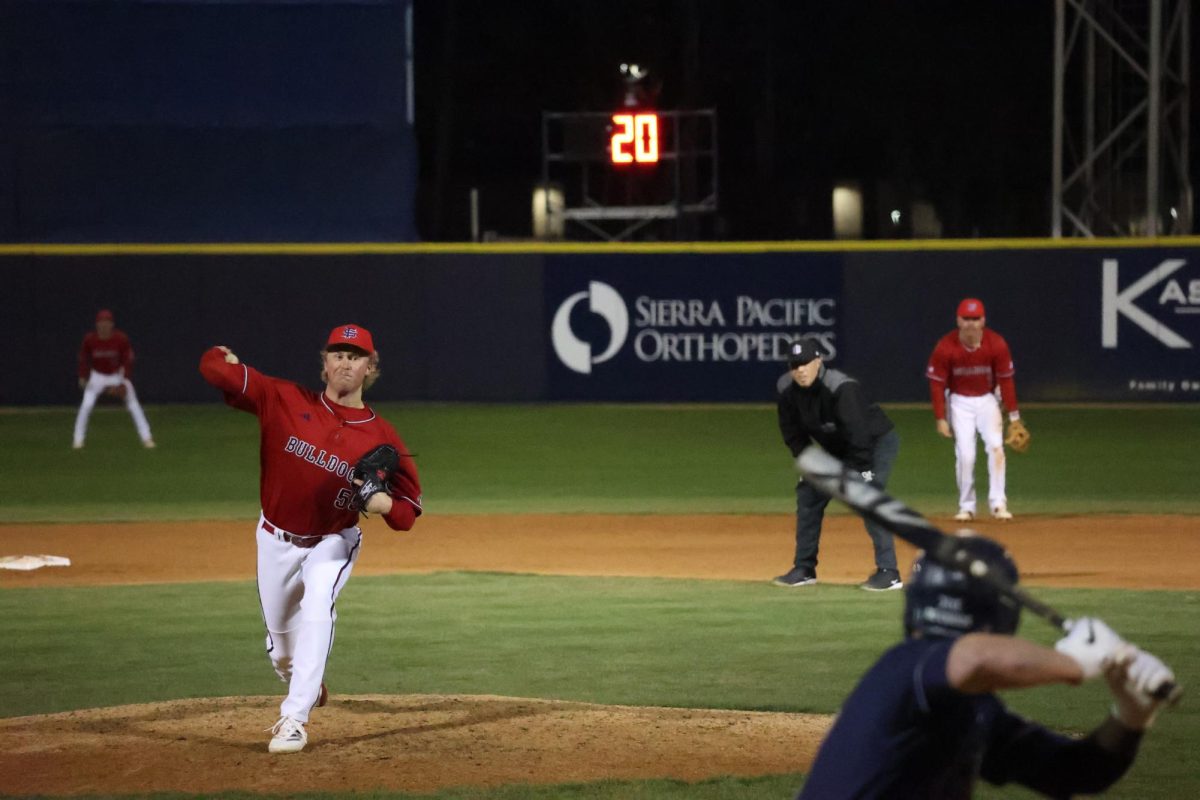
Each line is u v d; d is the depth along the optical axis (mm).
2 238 63594
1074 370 60094
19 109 63156
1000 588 7258
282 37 64000
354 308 62188
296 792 14367
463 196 105938
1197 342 59312
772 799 14109
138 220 64125
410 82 64750
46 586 28391
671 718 17594
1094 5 63750
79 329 61656
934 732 7426
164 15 63344
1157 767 15586
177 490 42719
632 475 45281
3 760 15609
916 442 51156
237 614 25188
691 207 72750
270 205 64562
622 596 26562
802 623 23906
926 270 60625
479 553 32562
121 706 18219
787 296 61531
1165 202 72000
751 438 52938
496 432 54688
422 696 18812
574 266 62219
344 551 16297
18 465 47562
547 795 14258
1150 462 46625
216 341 62031
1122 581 27953
